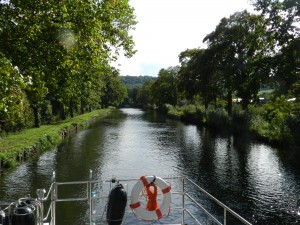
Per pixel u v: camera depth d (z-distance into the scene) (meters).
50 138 36.06
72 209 16.36
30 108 39.31
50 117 53.22
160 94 103.69
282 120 36.69
